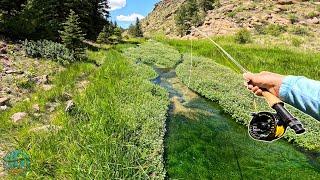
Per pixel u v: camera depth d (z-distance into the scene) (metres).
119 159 8.78
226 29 64.12
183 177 10.27
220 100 18.11
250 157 11.77
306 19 63.81
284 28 57.91
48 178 7.86
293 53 36.62
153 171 9.80
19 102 13.31
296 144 12.79
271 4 75.00
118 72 20.86
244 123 15.02
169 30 90.19
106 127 10.63
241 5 77.81
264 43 48.34
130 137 11.04
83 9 43.12
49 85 16.12
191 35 67.69
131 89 17.11
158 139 12.06
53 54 21.81
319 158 11.77
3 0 25.14
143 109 14.62
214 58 32.88
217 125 14.82
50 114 12.33
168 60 31.03
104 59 26.53
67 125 10.34
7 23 25.06
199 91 20.09
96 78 18.22
